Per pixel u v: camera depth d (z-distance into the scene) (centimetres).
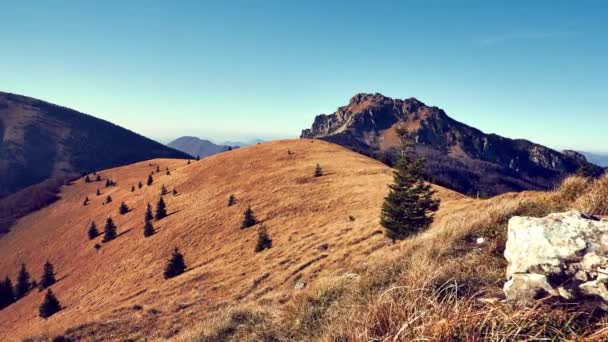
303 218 4831
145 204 9131
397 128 2644
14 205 13375
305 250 3169
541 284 295
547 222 355
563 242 322
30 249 9856
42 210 12794
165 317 1898
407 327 270
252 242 4656
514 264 352
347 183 5900
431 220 2523
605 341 203
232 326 770
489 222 633
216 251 4969
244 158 10044
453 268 458
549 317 240
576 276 291
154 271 5256
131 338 1683
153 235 6806
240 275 3073
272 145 10944
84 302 5212
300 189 6200
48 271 7119
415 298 315
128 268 5934
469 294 373
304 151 9638
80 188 14175
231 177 8688
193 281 3375
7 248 10594
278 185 6819
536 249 336
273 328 610
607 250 301
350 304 492
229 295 2481
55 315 5191
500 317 242
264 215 5528
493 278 418
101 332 1727
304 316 566
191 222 6575
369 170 6656
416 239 748
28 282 7806
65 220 10975
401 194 2516
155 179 11612
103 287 5603
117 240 7575
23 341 1664
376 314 324
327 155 8875
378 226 3139
